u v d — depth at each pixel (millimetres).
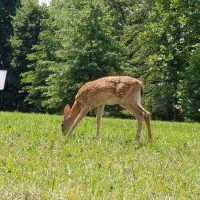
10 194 4406
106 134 10508
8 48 50312
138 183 5445
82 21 39562
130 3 45875
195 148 9008
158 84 34594
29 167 5922
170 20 33812
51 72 44656
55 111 44781
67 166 6008
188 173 6371
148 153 7910
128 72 39438
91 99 10016
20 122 12734
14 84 48656
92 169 6074
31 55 45062
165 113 37250
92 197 4547
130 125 14094
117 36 43219
